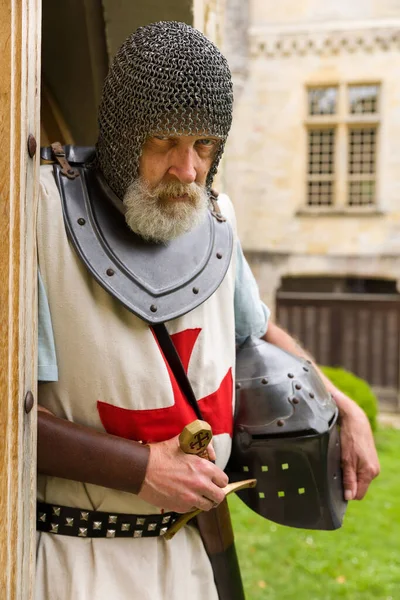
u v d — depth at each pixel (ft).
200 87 3.14
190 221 3.37
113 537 3.43
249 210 33.76
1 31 2.55
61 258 3.28
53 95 5.35
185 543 3.70
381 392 31.58
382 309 31.65
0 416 2.60
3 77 2.55
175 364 3.47
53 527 3.39
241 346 4.16
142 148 3.26
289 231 33.58
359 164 33.81
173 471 3.21
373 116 32.96
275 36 32.96
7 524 2.61
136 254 3.42
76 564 3.34
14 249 2.62
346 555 12.42
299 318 32.89
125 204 3.35
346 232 33.24
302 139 33.30
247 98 33.42
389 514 15.01
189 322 3.55
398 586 11.24
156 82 3.12
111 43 4.93
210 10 6.18
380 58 32.60
